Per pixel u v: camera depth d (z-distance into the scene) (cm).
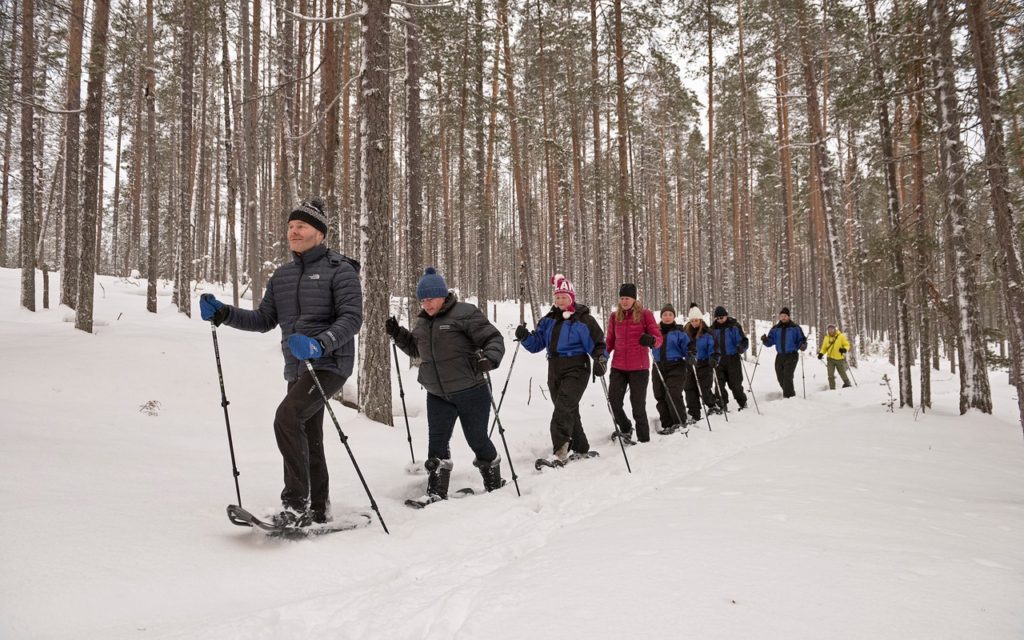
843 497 347
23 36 902
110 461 420
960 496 366
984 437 645
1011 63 710
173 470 427
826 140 1756
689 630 176
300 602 249
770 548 247
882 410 882
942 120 812
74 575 249
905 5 839
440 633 206
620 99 1648
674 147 3322
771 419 871
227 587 264
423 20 1276
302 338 318
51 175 2764
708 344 906
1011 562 229
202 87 2339
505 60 1766
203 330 1151
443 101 1702
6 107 898
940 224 901
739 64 2156
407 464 529
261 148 2534
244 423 660
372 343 715
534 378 1175
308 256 369
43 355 729
